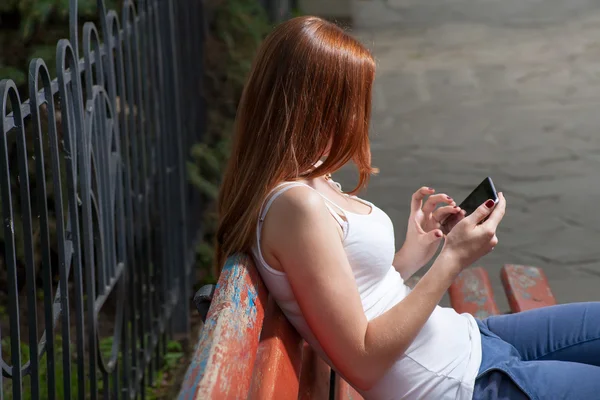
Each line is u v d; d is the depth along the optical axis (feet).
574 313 9.01
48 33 17.28
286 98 7.48
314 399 9.18
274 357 7.07
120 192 12.11
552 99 28.60
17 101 8.08
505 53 34.09
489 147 24.91
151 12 14.38
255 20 23.06
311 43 7.54
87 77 10.40
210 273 18.88
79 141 9.80
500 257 18.89
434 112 27.86
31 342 8.64
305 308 7.24
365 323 7.17
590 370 7.88
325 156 8.35
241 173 7.65
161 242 14.90
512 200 21.61
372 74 7.82
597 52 33.55
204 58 21.11
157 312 15.10
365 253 7.72
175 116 15.87
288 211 7.23
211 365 5.88
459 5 42.32
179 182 16.07
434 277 7.38
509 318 9.18
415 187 22.43
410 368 7.79
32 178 16.43
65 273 9.24
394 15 40.73
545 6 41.39
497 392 7.80
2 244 16.33
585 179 22.63
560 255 18.90
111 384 14.62
